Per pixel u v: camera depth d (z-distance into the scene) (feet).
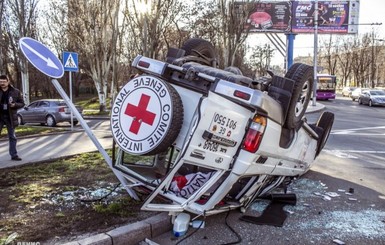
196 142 11.60
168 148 12.99
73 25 82.53
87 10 80.64
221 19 73.61
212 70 13.51
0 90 23.39
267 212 15.81
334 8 120.37
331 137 40.70
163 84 12.22
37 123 68.80
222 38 73.87
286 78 14.06
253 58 166.61
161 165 15.07
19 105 23.88
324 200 17.99
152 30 66.03
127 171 14.14
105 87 89.86
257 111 12.39
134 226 13.00
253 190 14.75
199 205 12.85
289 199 17.08
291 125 14.51
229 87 12.05
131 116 12.54
